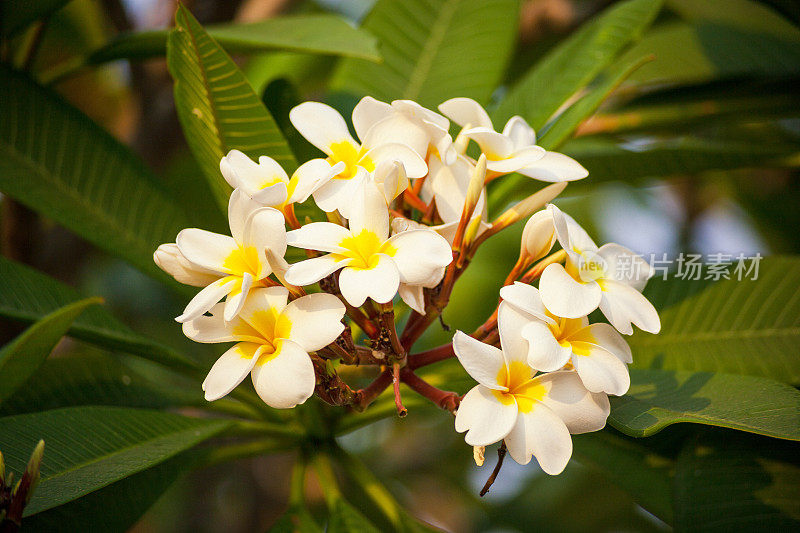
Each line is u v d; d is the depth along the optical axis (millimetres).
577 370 718
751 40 1102
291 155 822
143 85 1225
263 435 896
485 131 778
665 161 1017
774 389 778
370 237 732
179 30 768
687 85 1085
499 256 1353
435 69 1021
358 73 1024
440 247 723
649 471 888
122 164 943
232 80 790
